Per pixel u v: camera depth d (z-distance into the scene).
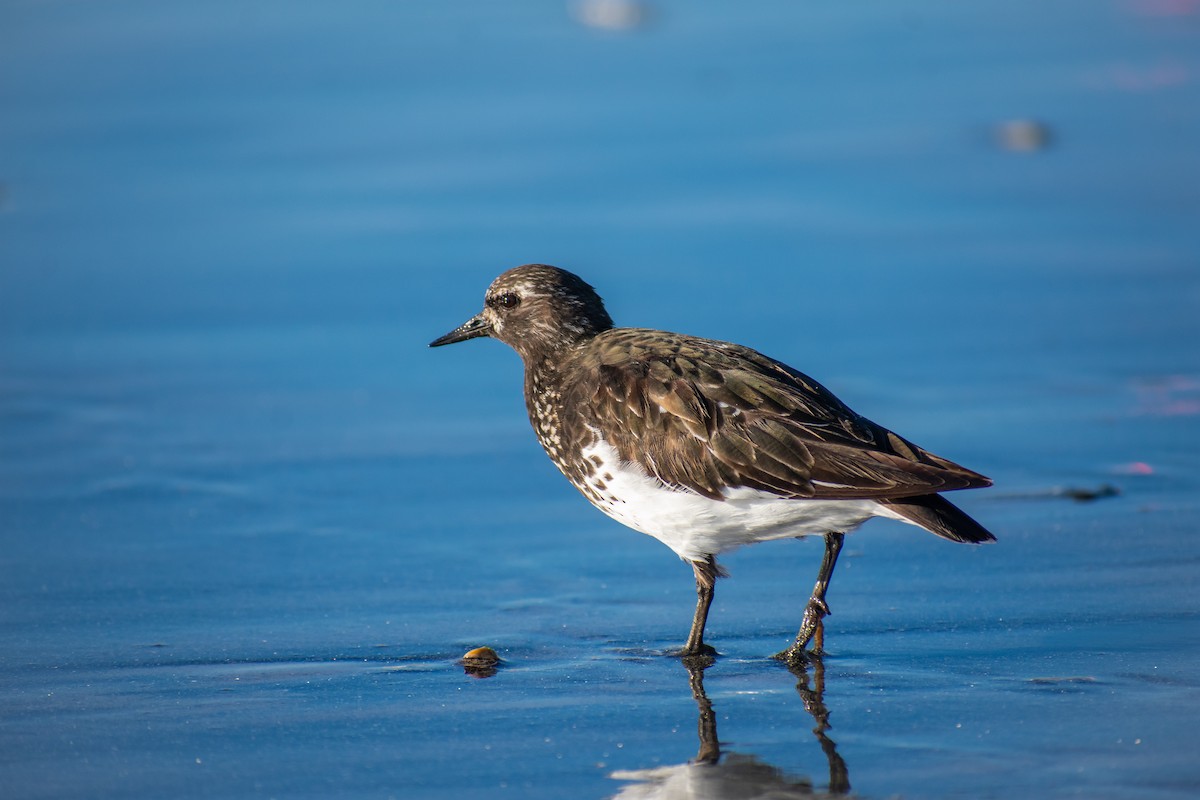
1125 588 10.27
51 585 10.71
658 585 10.76
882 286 17.19
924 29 27.48
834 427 9.36
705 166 21.19
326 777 7.77
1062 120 22.83
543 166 21.22
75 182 20.98
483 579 10.84
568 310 10.91
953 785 7.48
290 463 13.21
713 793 7.50
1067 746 7.88
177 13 28.62
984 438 13.37
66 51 26.28
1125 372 14.82
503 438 13.86
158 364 15.58
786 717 8.41
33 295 17.41
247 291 17.48
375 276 17.75
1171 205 19.55
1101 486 12.23
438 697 8.80
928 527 8.91
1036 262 17.83
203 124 23.03
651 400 9.65
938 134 22.34
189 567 11.06
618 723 8.38
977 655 9.26
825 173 20.88
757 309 16.55
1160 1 28.78
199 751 8.09
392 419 14.29
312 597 10.50
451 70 25.33
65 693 8.90
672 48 26.47
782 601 10.41
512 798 7.51
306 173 21.16
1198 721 8.15
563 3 29.23
